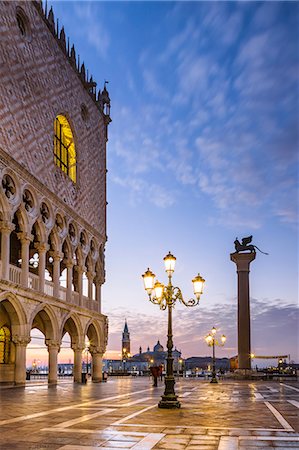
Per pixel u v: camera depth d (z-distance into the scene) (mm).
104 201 51500
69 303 39312
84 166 45875
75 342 42156
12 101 32188
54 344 36406
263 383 47250
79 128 45188
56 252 37938
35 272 46094
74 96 44375
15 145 32062
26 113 34125
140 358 185375
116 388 34562
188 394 28828
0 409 18359
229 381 52781
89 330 46969
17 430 13031
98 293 48406
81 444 11023
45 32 38594
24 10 35125
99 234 48812
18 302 30734
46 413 17078
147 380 54875
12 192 31641
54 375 36406
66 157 43406
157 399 23953
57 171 39031
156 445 10953
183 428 13555
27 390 30047
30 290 32188
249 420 15547
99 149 50969
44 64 38000
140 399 23953
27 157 33656
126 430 13109
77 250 43062
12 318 31203
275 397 26312
